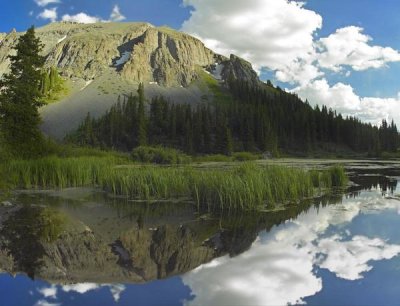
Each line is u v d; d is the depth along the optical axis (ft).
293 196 54.44
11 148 94.94
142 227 38.70
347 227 37.96
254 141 409.90
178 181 58.80
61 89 643.45
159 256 28.43
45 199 57.52
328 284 22.33
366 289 21.57
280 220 41.75
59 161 78.28
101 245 31.63
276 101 599.57
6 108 103.30
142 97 410.93
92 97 613.52
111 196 60.29
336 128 493.77
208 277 23.66
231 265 26.00
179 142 381.60
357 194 61.98
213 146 361.71
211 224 40.04
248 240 33.06
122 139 391.04
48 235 35.06
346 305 19.45
